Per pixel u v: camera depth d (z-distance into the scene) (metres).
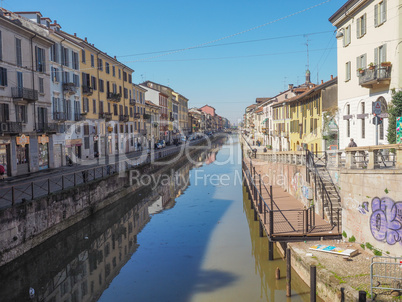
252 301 11.73
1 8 28.56
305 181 18.42
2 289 12.75
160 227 21.09
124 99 55.19
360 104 21.77
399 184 10.38
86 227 20.58
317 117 31.03
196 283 13.20
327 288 9.85
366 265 10.57
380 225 11.05
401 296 8.55
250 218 22.33
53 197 16.95
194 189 34.03
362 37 21.08
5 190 18.67
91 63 42.88
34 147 28.78
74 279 14.16
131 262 15.54
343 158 20.20
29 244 14.76
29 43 28.25
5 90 24.91
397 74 17.41
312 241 13.19
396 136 15.43
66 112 35.53
